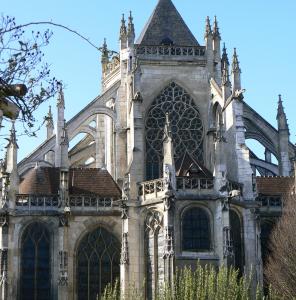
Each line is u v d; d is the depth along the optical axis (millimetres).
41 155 84375
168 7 93188
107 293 68688
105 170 83688
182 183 73562
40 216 76938
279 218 77750
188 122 85688
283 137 90812
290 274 67688
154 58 86312
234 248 75375
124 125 86312
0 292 74188
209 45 87500
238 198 76125
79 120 85625
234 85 81438
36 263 76312
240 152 78750
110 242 78062
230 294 59156
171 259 70312
